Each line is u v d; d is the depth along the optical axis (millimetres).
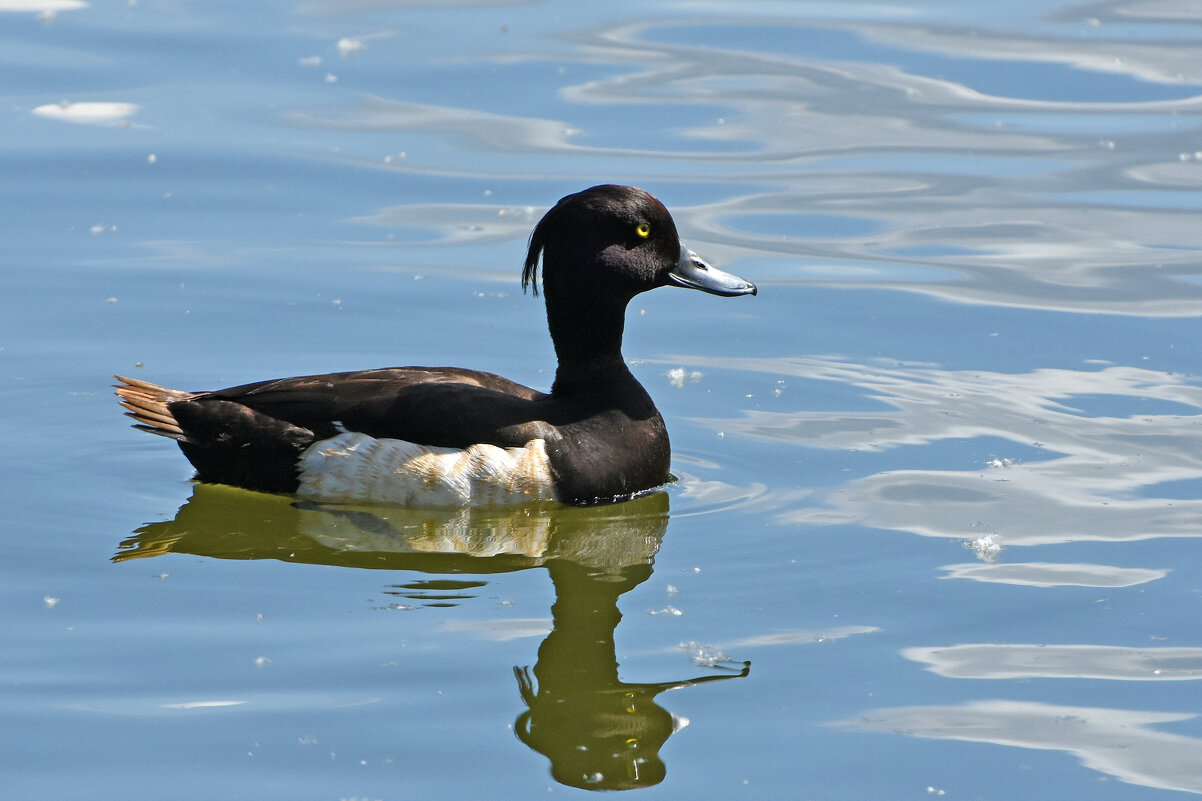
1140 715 8266
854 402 12945
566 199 11578
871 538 10484
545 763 7832
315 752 7871
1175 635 9086
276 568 10117
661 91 18844
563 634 9148
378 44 19953
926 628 9234
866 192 16828
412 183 16672
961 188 16906
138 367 13359
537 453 11008
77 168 16781
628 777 7742
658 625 9320
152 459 11906
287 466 11102
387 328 14203
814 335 14227
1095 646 8984
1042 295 14758
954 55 19781
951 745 8023
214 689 8445
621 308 11578
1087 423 12336
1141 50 19812
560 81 19047
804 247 15805
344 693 8430
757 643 9094
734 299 15102
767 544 10461
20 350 13484
